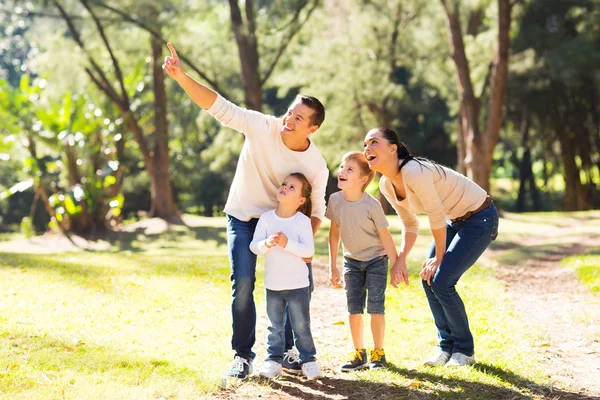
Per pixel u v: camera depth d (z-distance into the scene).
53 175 22.53
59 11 21.27
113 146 23.17
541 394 4.19
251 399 4.04
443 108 31.92
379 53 25.73
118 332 5.64
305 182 4.44
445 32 24.11
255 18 20.42
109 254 12.29
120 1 20.73
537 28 26.03
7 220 40.75
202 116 33.03
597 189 33.53
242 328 4.44
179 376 4.39
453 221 4.87
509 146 37.69
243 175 4.59
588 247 14.13
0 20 23.30
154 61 23.88
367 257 4.80
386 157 4.60
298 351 4.71
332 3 24.75
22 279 8.15
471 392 4.18
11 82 41.62
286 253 4.42
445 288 4.71
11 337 5.22
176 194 40.62
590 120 31.97
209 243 19.14
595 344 5.62
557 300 8.02
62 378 4.22
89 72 22.27
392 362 4.91
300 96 4.44
